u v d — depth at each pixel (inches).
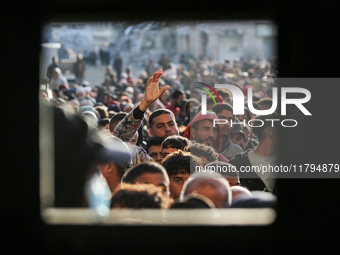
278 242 197.3
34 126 202.5
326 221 201.5
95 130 236.5
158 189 228.7
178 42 362.9
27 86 200.4
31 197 202.2
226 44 341.4
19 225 199.0
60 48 285.6
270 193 218.8
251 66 306.8
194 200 222.8
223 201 224.1
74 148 227.8
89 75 322.0
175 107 267.0
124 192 226.1
